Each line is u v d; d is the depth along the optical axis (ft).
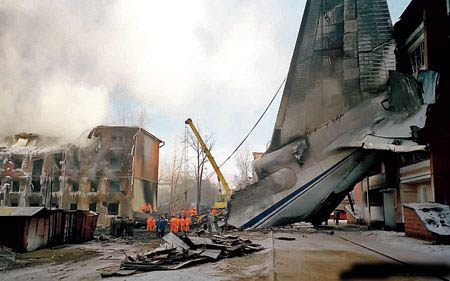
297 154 95.61
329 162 92.58
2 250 45.47
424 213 55.77
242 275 30.73
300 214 97.45
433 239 51.21
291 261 36.63
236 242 48.37
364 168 91.35
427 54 70.38
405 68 86.58
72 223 64.85
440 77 68.85
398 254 40.70
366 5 92.89
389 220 83.97
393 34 89.15
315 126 94.94
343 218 157.69
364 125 85.10
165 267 34.22
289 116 99.25
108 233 91.04
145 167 144.25
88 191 129.90
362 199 106.83
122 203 127.65
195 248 43.32
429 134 65.82
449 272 30.78
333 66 94.58
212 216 109.70
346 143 87.66
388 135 79.15
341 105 91.45
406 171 75.20
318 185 94.27
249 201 98.58
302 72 98.58
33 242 52.26
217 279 29.09
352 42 92.79
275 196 97.04
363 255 40.93
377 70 88.12
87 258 45.50
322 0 98.48
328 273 30.32
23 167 133.08
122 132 134.31
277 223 97.19
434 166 63.36
